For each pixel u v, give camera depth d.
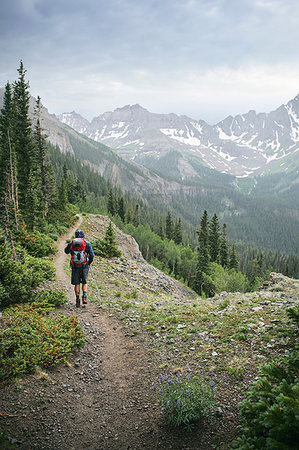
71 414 4.94
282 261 139.75
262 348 6.31
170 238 107.00
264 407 3.73
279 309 9.02
